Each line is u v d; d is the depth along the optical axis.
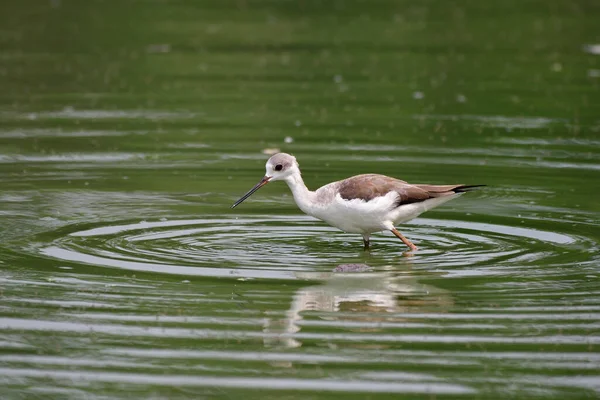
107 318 11.48
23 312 11.65
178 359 10.48
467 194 17.09
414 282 12.77
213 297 12.16
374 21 33.94
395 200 14.13
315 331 11.16
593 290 12.38
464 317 11.55
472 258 13.79
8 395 9.71
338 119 22.12
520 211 16.11
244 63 27.59
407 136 20.73
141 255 13.79
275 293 12.34
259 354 10.59
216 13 35.22
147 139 20.56
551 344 10.80
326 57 28.33
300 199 14.76
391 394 9.73
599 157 19.14
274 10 36.09
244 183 17.88
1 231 14.78
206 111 22.80
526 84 25.09
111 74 26.12
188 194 17.14
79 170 18.45
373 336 11.02
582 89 24.52
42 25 32.22
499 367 10.28
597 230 15.05
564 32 31.69
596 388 9.86
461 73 26.34
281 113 22.64
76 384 9.94
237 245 14.42
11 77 25.52
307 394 9.73
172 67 27.00
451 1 37.84
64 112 22.48
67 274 12.92
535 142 20.17
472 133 20.92
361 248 14.46
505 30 32.19
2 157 19.11
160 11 35.47
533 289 12.43
